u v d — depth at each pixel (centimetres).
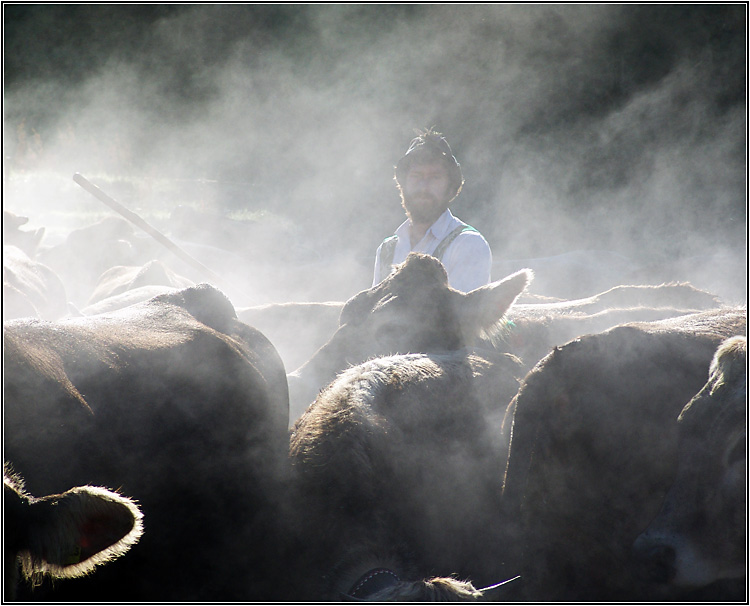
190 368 518
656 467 432
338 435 473
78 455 429
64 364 450
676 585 386
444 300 668
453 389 548
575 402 448
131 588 457
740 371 372
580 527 451
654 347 451
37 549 310
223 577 493
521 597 446
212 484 511
